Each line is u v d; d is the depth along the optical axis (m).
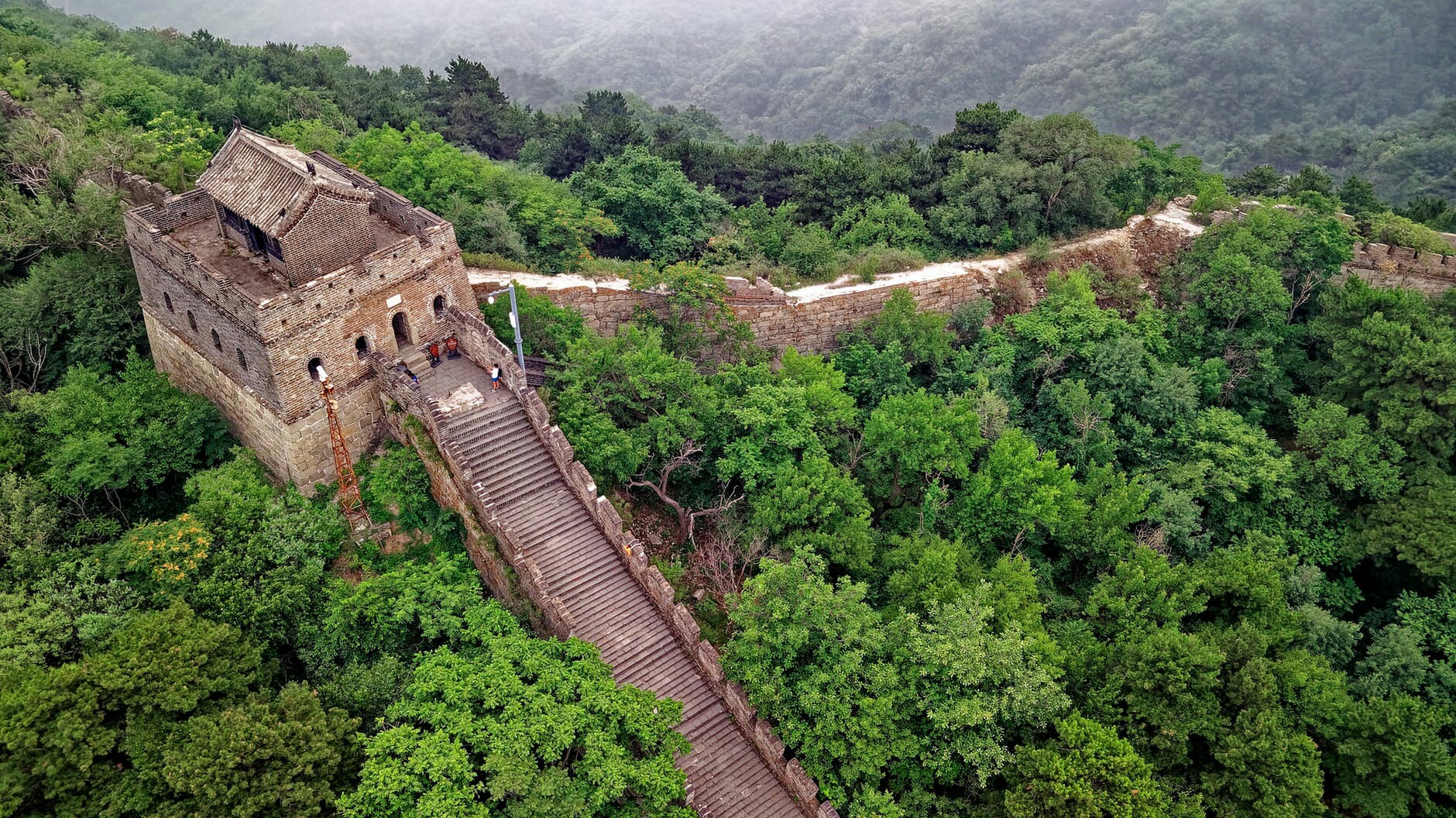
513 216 63.94
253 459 45.56
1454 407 56.56
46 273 50.62
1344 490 56.66
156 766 32.75
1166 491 55.34
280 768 32.69
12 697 32.53
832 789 38.06
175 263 44.00
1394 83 188.50
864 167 79.19
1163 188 81.81
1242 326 66.62
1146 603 46.97
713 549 47.41
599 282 58.78
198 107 76.56
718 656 41.69
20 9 108.00
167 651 34.84
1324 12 197.62
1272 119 191.38
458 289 47.59
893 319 60.59
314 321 41.88
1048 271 69.19
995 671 38.84
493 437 44.25
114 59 78.44
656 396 48.59
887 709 37.84
